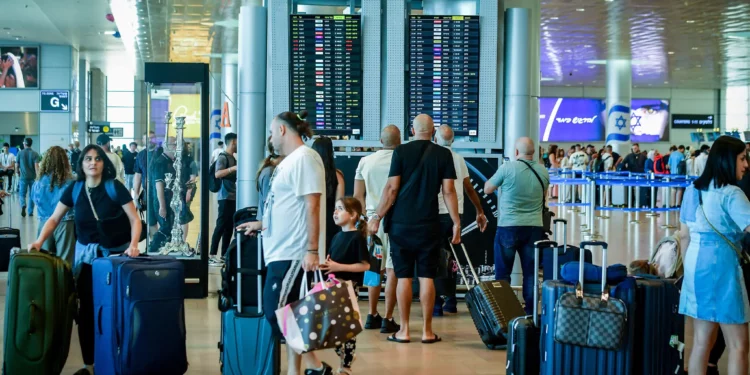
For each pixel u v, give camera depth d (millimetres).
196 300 8805
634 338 4902
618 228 18641
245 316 5180
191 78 8648
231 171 10336
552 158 28672
